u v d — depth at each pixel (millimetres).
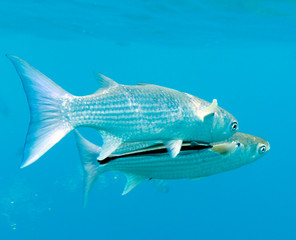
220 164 2609
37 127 2016
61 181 21219
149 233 17688
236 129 2508
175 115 2301
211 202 21609
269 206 21734
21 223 17344
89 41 37188
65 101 2121
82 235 16922
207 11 19562
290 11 18734
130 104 2260
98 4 18656
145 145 2561
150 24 24141
